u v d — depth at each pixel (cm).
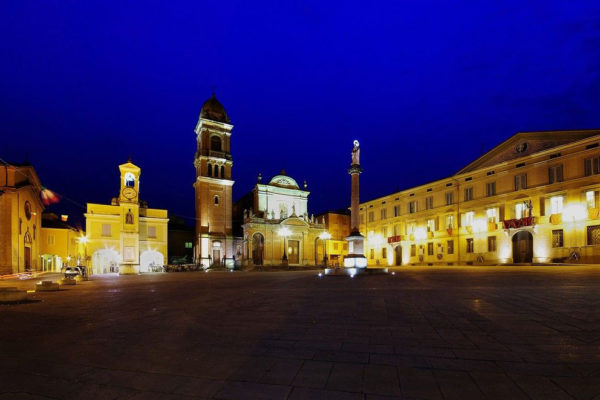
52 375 491
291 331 711
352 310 948
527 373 447
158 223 5784
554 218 3741
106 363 537
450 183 5050
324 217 7069
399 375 452
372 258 6400
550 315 803
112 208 5600
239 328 758
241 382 445
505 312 853
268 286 1881
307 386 426
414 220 5581
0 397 419
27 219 4562
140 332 746
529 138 4116
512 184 4253
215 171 6206
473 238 4647
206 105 6400
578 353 521
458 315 831
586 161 3566
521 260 4106
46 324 865
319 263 6531
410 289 1454
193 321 856
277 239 6166
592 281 1609
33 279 3400
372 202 6462
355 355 538
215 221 6056
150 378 470
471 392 396
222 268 5722
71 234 6088
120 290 1852
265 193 6475
